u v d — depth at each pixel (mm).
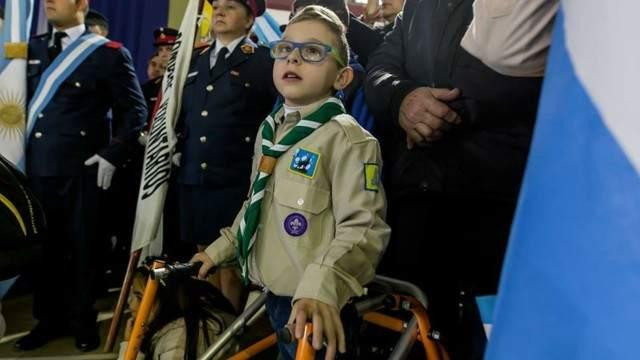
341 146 908
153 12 3080
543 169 376
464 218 1111
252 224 952
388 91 1118
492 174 1047
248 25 1710
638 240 306
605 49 338
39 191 1747
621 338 304
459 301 1122
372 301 1020
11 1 1787
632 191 311
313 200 903
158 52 2602
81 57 1767
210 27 2012
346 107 1355
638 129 311
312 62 950
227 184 1612
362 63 1633
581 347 324
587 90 349
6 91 1742
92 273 1843
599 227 324
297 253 896
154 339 1341
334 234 910
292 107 1002
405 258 1169
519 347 363
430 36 1115
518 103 994
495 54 793
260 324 1767
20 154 1744
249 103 1639
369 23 2160
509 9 746
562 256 345
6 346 1858
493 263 1091
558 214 354
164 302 1328
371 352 1241
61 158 1735
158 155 1597
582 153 345
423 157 1120
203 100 1640
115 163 1742
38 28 2525
